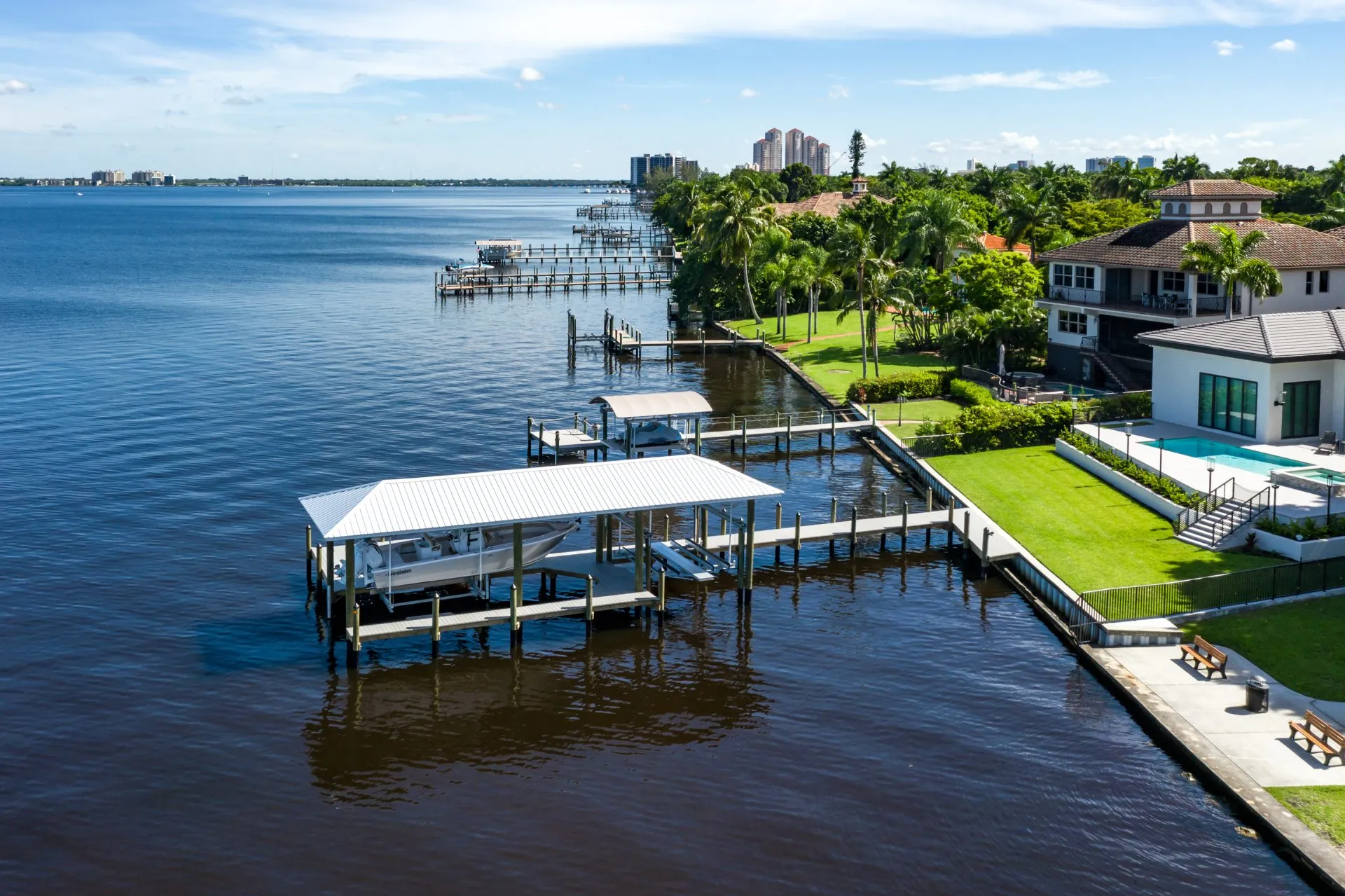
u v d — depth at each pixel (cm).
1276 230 7762
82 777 3306
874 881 2830
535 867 2898
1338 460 5444
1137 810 3102
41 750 3456
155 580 4859
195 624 4425
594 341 11931
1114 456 5856
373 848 2978
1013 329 8338
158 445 7169
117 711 3716
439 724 3684
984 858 2917
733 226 12256
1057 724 3591
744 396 8962
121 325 12725
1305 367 5847
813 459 7062
